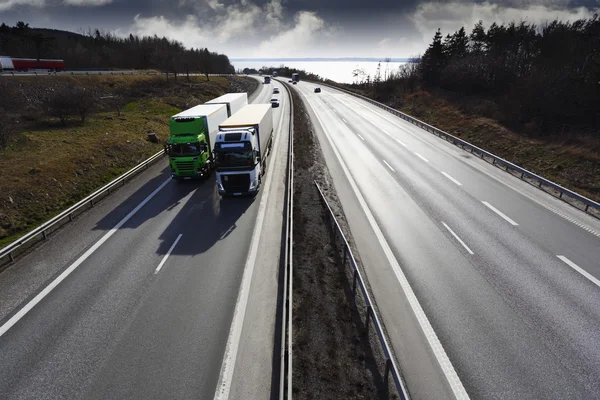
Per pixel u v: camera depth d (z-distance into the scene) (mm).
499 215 17109
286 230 14625
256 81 96438
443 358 8906
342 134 35094
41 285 11641
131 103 46500
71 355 8750
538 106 38188
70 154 23438
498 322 10078
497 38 60750
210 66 91312
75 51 84062
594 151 25750
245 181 18453
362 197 19594
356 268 11070
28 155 22578
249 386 7938
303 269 12375
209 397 7656
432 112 46312
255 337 9352
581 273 12336
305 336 9305
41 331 9570
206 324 9805
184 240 14578
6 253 12617
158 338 9289
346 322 10023
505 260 13188
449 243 14516
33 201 17688
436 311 10602
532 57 53906
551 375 8352
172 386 7902
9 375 8195
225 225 15922
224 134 18219
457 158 26891
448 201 18844
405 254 13773
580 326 9867
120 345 9047
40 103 38375
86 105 33281
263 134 22844
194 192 20031
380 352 9070
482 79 53719
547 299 11008
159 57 84500
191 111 23031
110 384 7941
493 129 33906
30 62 56000
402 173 23484
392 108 51531
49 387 7875
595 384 8102
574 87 38906
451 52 67688
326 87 82438
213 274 12156
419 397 7871
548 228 15727
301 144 30062
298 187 20359
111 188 20578
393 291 11578
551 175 23906
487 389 8031
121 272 12328
